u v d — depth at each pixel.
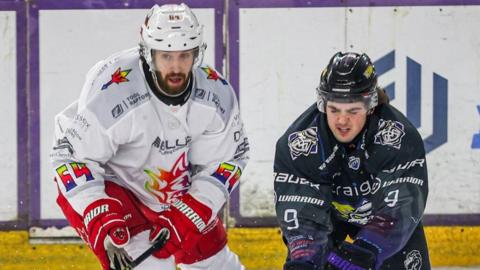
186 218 11.27
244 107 16.00
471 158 16.16
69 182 11.02
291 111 16.03
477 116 16.09
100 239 10.84
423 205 10.23
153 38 10.38
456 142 16.12
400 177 10.27
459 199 16.23
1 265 16.23
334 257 9.58
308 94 16.02
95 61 15.91
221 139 11.38
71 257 16.27
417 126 16.14
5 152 15.98
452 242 16.30
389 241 9.92
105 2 15.80
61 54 15.88
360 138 10.36
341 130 10.12
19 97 15.91
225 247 12.59
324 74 10.08
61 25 15.83
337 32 15.91
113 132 10.77
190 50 10.47
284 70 15.96
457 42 15.98
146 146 11.10
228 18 15.88
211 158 11.59
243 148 11.79
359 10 15.88
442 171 16.19
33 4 15.78
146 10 15.84
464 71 16.03
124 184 11.75
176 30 10.34
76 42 15.85
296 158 10.48
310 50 15.93
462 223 16.28
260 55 15.93
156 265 11.32
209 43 15.93
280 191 10.58
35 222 16.16
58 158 11.18
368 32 15.93
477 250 16.25
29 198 16.08
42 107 15.94
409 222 10.05
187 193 11.48
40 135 16.00
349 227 11.83
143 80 10.76
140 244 11.66
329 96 9.95
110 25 15.85
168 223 11.28
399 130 10.29
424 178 10.30
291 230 10.34
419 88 16.05
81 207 10.97
